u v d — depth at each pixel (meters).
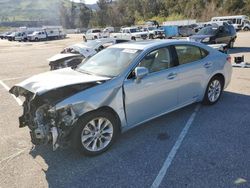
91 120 3.87
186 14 73.25
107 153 4.09
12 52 23.62
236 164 3.64
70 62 9.03
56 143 3.63
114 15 96.62
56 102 3.63
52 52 22.17
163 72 4.66
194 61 5.32
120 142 4.39
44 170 3.72
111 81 4.06
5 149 4.34
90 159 3.95
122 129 4.29
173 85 4.84
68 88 3.81
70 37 54.03
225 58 6.01
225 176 3.40
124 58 4.56
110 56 4.86
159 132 4.69
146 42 5.07
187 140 4.37
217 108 5.74
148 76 4.43
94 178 3.51
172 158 3.87
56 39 49.12
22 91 4.27
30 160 3.98
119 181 3.43
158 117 5.10
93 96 3.80
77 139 3.79
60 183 3.44
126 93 4.16
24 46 32.12
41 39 47.69
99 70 4.56
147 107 4.51
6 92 8.02
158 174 3.52
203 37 15.78
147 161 3.83
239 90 7.05
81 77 4.23
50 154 4.12
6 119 5.68
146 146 4.24
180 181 3.36
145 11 89.88
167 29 35.97
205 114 5.42
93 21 102.62
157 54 4.69
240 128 4.73
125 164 3.78
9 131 5.04
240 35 31.64
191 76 5.17
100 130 4.02
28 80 4.30
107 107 4.01
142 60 4.45
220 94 6.12
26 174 3.64
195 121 5.09
